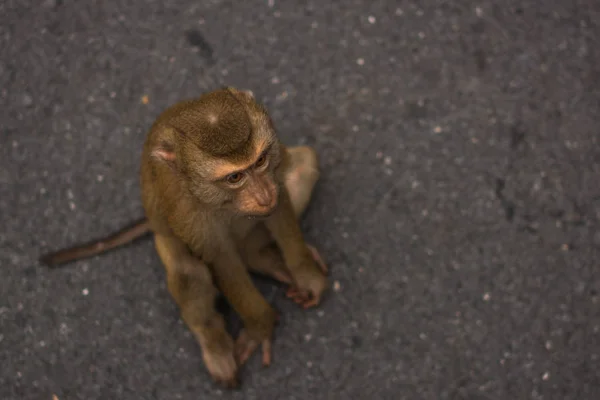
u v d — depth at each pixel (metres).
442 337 2.28
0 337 2.29
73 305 2.30
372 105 2.40
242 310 2.22
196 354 2.28
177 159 2.05
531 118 2.39
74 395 2.27
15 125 2.40
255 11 2.46
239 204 2.07
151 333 2.29
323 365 2.27
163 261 2.21
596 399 2.24
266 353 2.26
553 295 2.29
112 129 2.39
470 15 2.45
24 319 2.30
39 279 2.32
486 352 2.27
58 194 2.36
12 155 2.38
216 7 2.46
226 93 2.06
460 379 2.26
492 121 2.38
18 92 2.42
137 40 2.45
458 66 2.42
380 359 2.27
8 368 2.28
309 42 2.44
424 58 2.43
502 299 2.29
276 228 2.21
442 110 2.39
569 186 2.35
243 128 2.02
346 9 2.46
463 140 2.38
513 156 2.37
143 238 2.33
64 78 2.43
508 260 2.31
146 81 2.42
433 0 2.46
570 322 2.28
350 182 2.36
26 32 2.45
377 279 2.31
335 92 2.41
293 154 2.26
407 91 2.41
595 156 2.36
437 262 2.31
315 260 2.29
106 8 2.47
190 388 2.27
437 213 2.34
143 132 2.39
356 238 2.33
